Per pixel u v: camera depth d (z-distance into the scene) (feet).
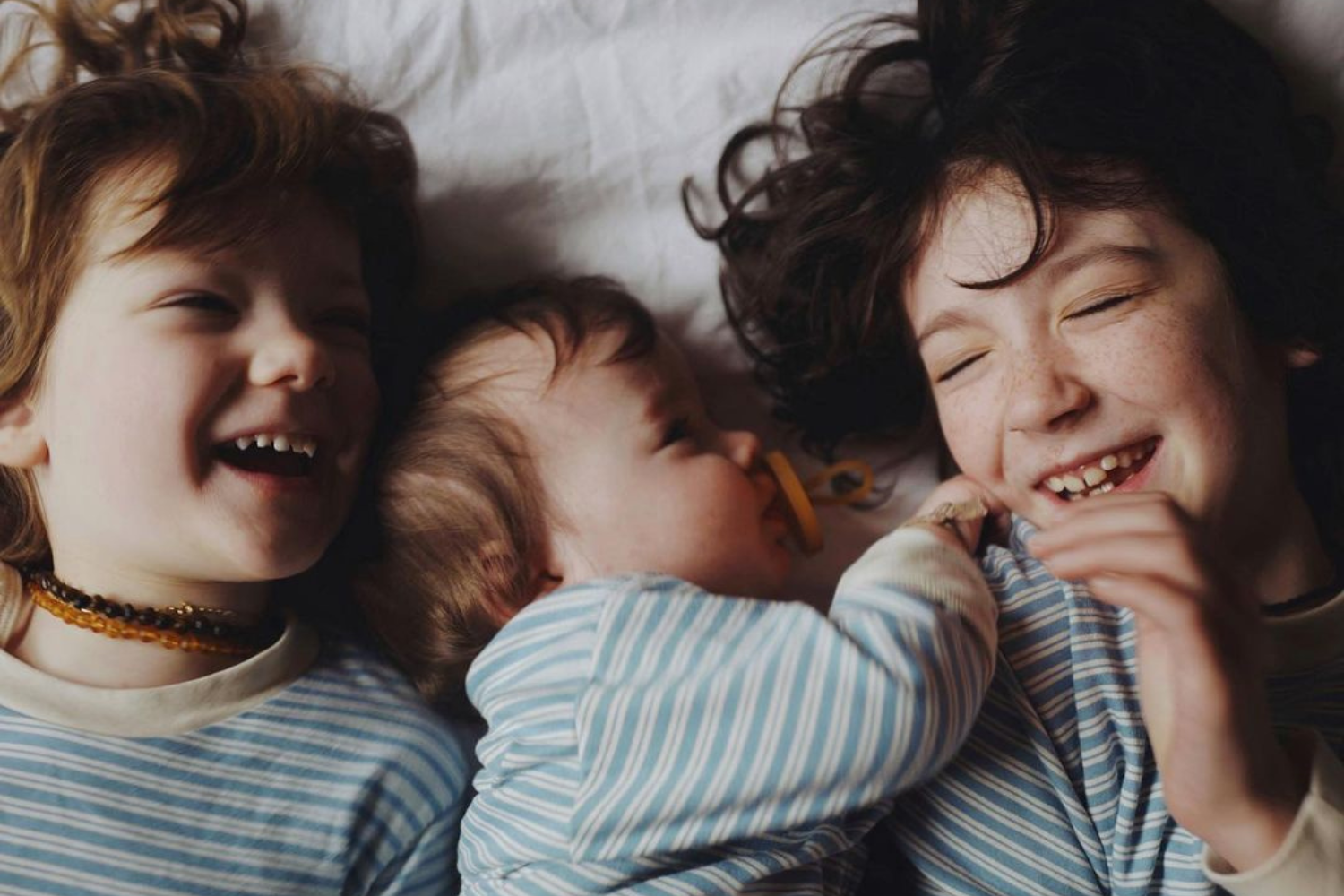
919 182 2.80
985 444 2.73
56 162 2.62
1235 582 2.23
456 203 3.25
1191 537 2.22
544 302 2.97
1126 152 2.59
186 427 2.55
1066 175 2.59
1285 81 2.95
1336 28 2.96
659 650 2.52
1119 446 2.56
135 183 2.60
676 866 2.54
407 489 2.87
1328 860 2.22
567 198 3.26
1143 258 2.53
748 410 3.35
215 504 2.60
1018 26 2.81
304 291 2.73
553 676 2.62
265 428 2.61
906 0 3.13
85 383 2.58
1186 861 2.54
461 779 2.95
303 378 2.61
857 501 3.34
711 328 3.31
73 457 2.63
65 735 2.64
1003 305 2.60
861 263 3.05
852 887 2.85
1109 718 2.64
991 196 2.64
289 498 2.67
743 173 3.22
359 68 3.19
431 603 2.90
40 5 3.12
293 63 3.18
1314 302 2.70
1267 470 2.66
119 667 2.74
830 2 3.14
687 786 2.44
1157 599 2.21
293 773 2.75
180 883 2.61
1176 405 2.51
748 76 3.18
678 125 3.22
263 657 2.80
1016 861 2.63
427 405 2.91
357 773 2.79
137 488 2.58
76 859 2.58
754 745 2.41
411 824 2.83
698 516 2.82
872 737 2.37
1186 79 2.72
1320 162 2.96
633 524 2.80
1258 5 2.98
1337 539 3.01
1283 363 2.75
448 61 3.19
